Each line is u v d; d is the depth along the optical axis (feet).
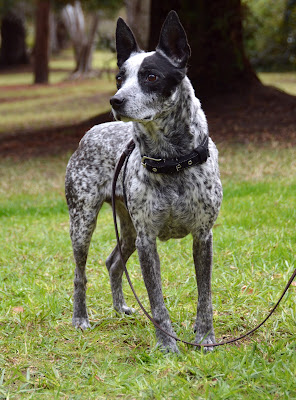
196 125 16.71
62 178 46.44
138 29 98.53
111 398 15.11
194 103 16.67
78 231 20.16
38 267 26.12
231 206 32.53
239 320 19.30
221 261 24.80
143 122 16.07
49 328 19.81
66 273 25.46
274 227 28.50
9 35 189.47
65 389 15.58
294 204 31.63
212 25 61.52
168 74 15.90
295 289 21.39
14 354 17.89
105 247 28.48
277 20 79.82
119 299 21.25
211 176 16.99
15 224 33.88
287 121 55.47
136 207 17.25
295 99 61.36
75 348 18.31
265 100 61.26
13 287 23.38
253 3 79.30
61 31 239.71
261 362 16.08
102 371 16.46
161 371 16.11
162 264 25.43
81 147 20.61
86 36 166.61
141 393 14.94
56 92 121.70
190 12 60.85
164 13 60.80
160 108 15.94
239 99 61.87
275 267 23.25
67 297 22.29
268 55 83.82
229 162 44.86
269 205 31.86
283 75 112.68
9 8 148.56
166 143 16.44
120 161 18.29
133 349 17.85
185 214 16.99
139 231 17.49
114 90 116.26
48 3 137.39
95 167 20.03
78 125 69.51
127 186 17.71
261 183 37.68
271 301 20.43
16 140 65.92
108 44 77.51
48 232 31.78
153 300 17.38
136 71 15.97
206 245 17.60
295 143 48.70
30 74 168.96
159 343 17.43
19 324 20.03
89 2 113.19
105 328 19.97
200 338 17.71
